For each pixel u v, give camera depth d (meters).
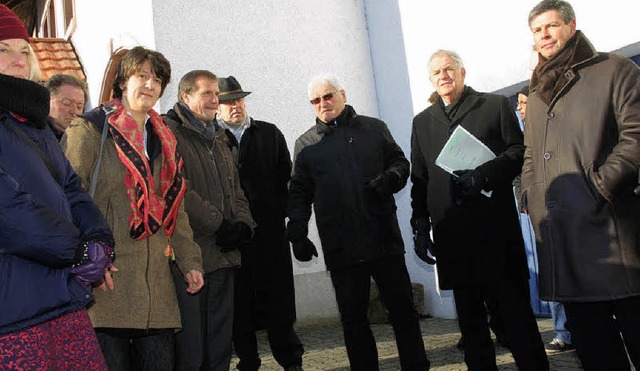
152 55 2.84
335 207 3.72
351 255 3.65
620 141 2.57
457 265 3.44
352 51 7.57
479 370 3.45
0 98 1.82
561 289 2.71
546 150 2.80
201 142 3.57
